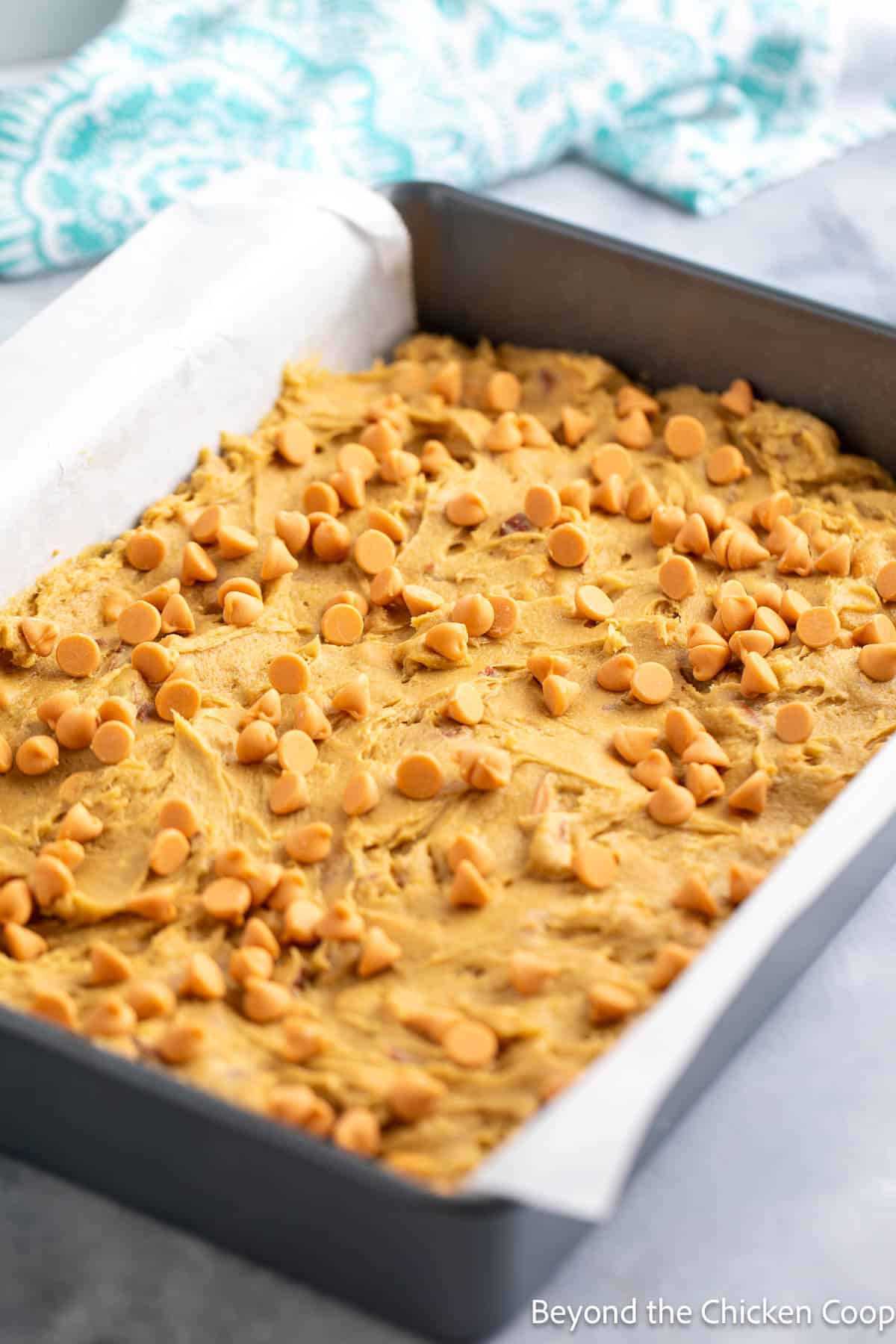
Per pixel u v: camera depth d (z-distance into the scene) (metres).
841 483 0.80
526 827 0.70
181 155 0.91
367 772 0.71
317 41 0.94
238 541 0.77
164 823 0.70
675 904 0.68
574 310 0.83
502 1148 0.60
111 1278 0.64
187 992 0.66
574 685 0.73
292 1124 0.63
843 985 0.69
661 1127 0.63
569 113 0.93
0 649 0.75
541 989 0.66
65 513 0.77
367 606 0.77
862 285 0.89
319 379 0.83
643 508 0.79
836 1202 0.65
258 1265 0.64
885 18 0.95
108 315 0.80
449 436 0.82
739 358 0.81
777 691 0.73
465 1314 0.62
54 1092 0.62
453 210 0.83
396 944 0.67
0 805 0.72
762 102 0.95
